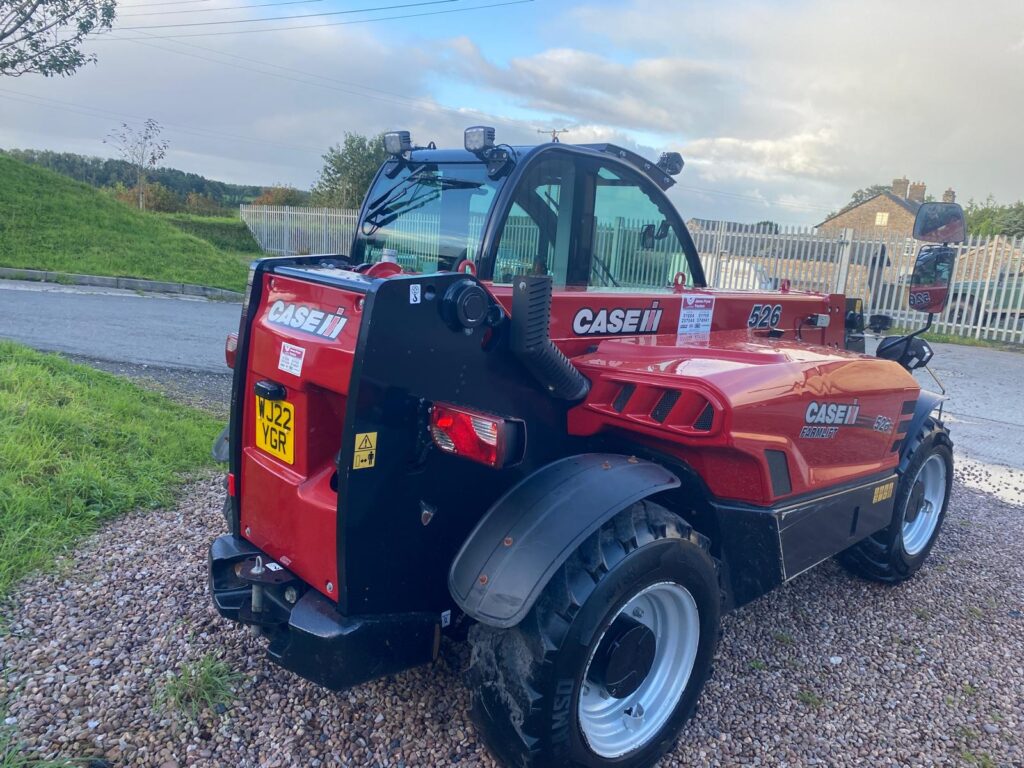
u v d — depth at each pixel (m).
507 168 2.89
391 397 2.18
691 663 2.56
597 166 3.18
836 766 2.63
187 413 5.79
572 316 2.85
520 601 2.11
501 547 2.22
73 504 3.92
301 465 2.48
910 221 43.94
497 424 2.11
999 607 3.92
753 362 2.83
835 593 3.97
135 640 2.97
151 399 6.01
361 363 2.09
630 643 2.34
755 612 3.68
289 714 2.62
